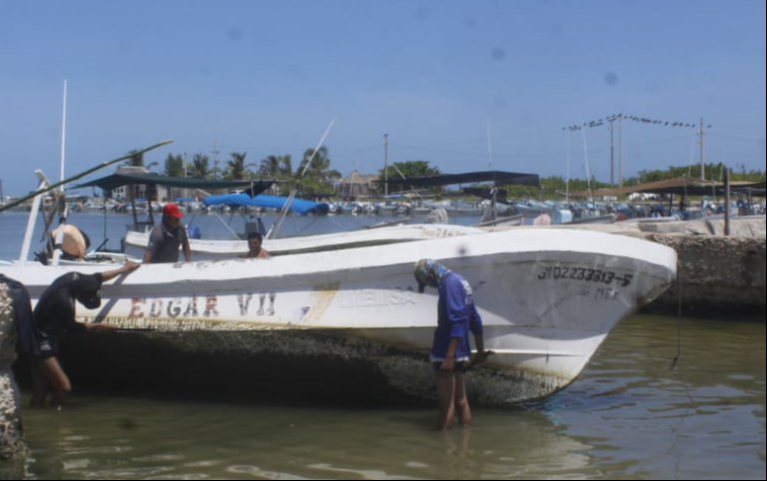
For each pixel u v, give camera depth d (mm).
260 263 8289
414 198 25781
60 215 11109
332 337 8148
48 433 7551
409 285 7938
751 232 23969
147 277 8633
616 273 7934
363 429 7691
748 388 9617
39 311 8250
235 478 6359
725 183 21109
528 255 7770
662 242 16438
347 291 8078
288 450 7051
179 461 6754
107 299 8789
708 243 15922
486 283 7906
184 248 9938
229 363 8586
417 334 7988
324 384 8555
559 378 8188
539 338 8078
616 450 7113
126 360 8969
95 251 15227
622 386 9734
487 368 8219
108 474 6434
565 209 32156
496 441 7324
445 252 7867
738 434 7648
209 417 8117
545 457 6895
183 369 8828
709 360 11500
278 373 8555
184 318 8484
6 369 6883
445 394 7590
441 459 6820
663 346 12734
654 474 6492
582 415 8297
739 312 15773
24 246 9992
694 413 8414
